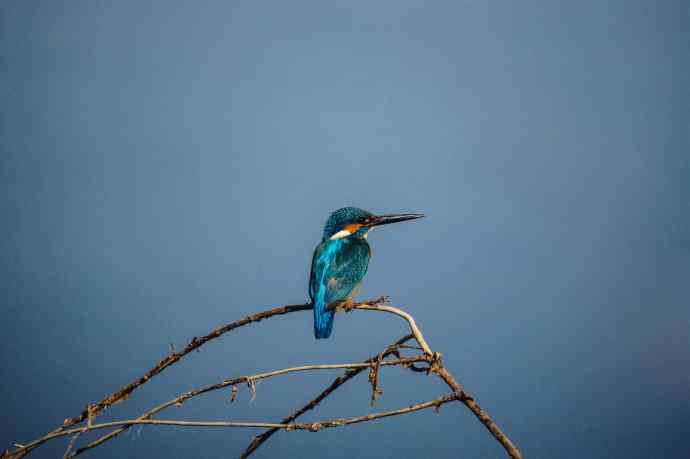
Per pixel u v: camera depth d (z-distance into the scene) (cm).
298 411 694
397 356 681
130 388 732
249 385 648
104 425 653
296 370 659
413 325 673
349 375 675
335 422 630
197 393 662
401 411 605
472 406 596
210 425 639
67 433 654
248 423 646
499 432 582
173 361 752
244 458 712
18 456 654
